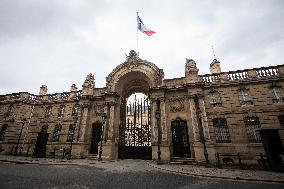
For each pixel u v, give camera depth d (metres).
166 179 10.51
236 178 10.80
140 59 25.33
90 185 8.45
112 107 24.22
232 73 21.39
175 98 22.44
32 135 28.66
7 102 30.48
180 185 9.01
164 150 19.67
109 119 23.69
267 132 14.69
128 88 28.91
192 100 21.08
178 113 21.69
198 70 22.36
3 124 29.20
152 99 22.62
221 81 21.27
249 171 13.88
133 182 9.40
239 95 20.52
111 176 10.95
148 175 11.70
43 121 29.09
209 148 18.38
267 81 19.67
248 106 19.67
